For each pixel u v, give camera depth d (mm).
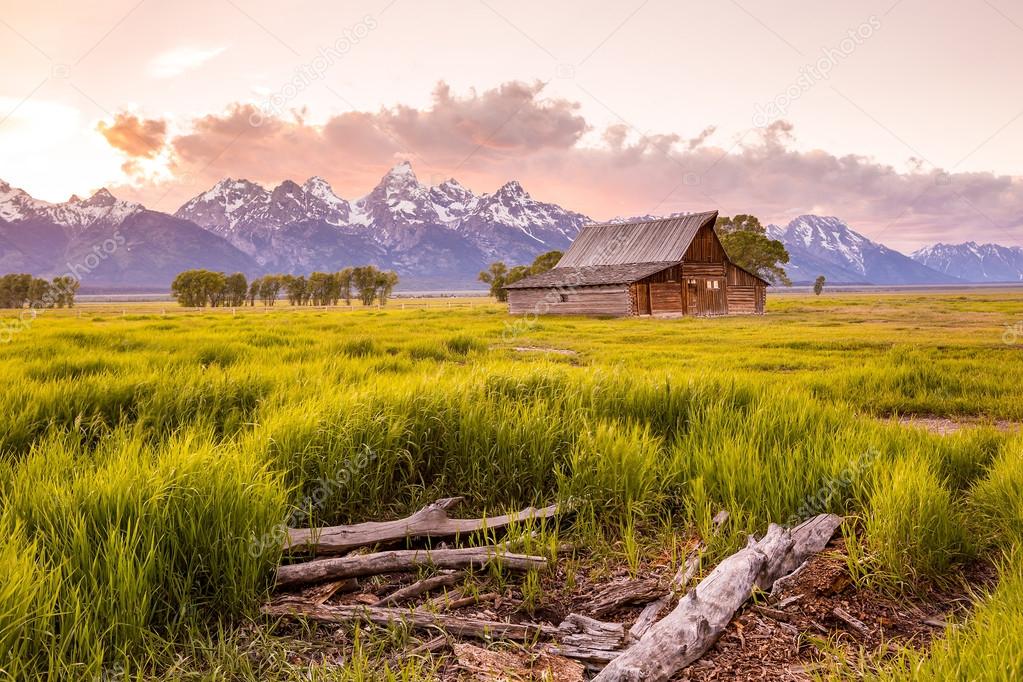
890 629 3871
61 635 3176
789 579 4223
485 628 3689
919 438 7129
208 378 8109
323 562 4250
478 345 20562
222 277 139625
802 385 13070
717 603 3783
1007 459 5934
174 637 3555
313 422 5863
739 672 3354
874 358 19234
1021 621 3152
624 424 7215
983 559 4758
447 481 6023
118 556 3574
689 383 8070
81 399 6996
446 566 4480
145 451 4965
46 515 3922
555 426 6488
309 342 19047
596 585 4312
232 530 4098
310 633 3646
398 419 6207
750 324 42500
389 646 3600
